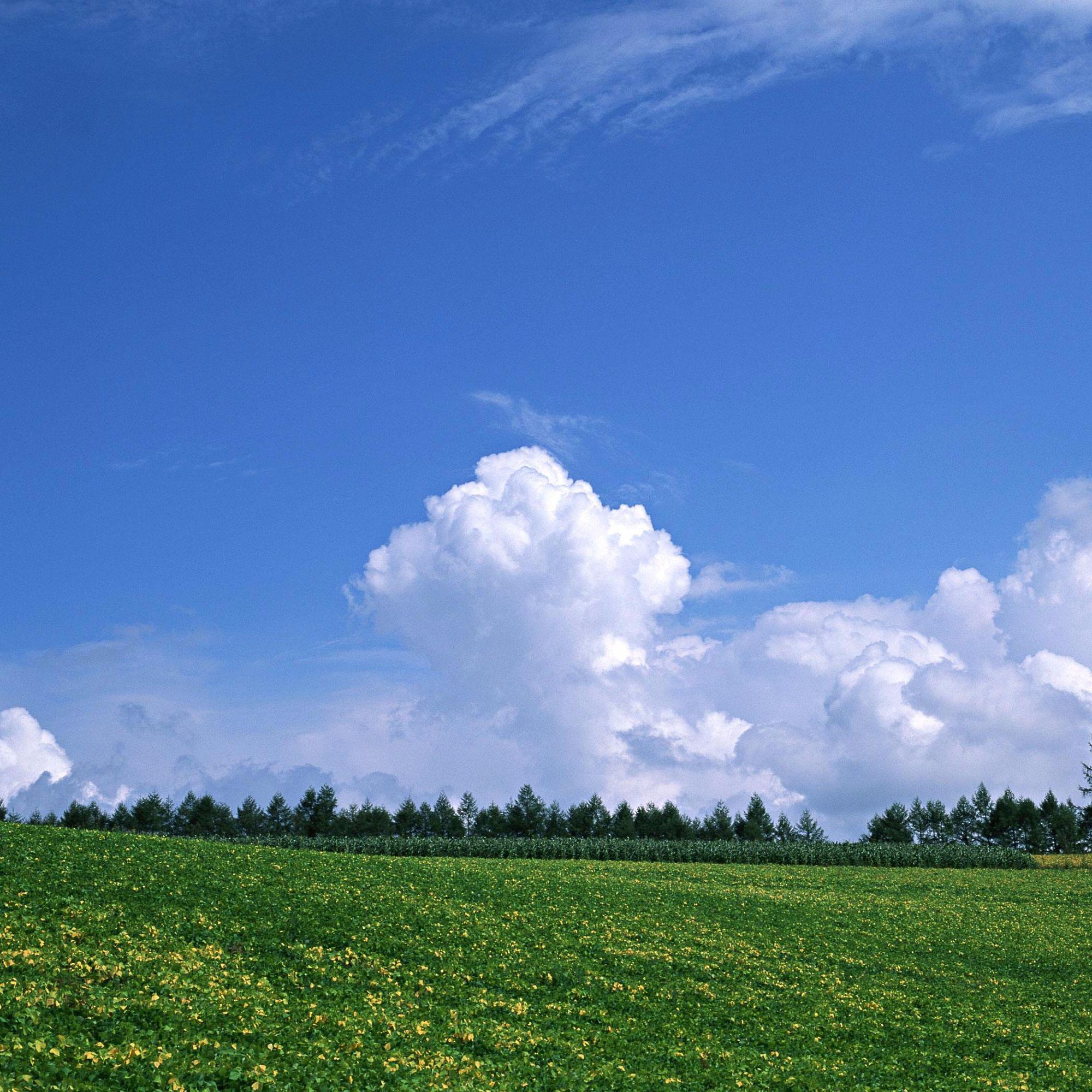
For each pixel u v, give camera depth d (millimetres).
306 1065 21406
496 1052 25094
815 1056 28578
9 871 33844
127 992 23641
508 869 57562
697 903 50250
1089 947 49375
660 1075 24938
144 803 128750
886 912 54406
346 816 133125
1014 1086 27297
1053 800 135250
